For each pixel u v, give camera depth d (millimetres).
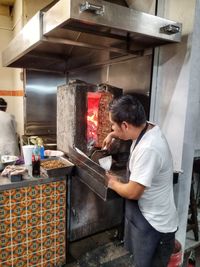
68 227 1856
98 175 1431
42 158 1895
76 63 3002
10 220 1543
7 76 4297
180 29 1619
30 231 1637
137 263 1411
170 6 1799
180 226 1965
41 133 3521
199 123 2014
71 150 1842
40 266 1736
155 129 1274
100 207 2057
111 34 1589
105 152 1691
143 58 2002
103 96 1706
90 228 2064
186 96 1724
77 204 1916
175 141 1834
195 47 1694
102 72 2572
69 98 1879
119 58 2268
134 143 1302
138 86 2082
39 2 3164
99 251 2029
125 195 1218
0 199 1482
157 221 1317
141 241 1358
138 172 1171
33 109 3416
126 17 1370
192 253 2027
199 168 2393
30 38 1756
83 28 1471
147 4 1950
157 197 1296
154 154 1170
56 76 3441
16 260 1622
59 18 1294
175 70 1794
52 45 2367
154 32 1515
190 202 2238
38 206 1631
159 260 1392
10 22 4082
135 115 1212
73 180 1833
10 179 1526
